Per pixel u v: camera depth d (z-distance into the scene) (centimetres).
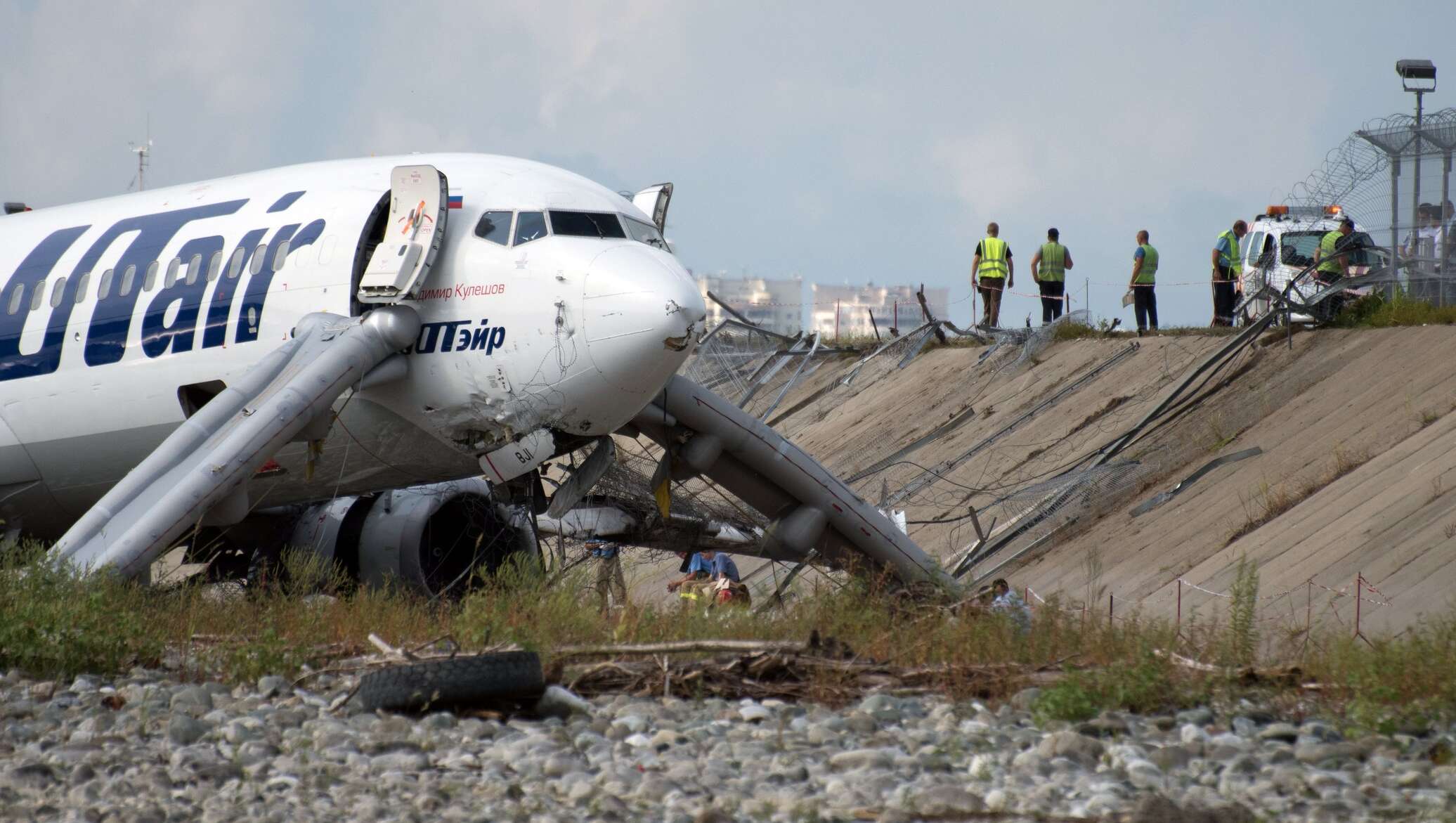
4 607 4356
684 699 3684
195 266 6762
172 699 3597
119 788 2675
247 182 7125
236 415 5878
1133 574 7056
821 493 7444
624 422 6328
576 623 4750
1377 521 6172
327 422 6094
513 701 3469
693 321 5966
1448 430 6781
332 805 2550
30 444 7150
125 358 6850
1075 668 3888
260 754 2942
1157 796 2491
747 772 2797
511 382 6119
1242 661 4084
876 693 3650
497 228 6256
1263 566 6372
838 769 2820
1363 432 7325
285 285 6469
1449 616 4850
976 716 3444
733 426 7200
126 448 7006
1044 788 2606
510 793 2608
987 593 5506
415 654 4134
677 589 7169
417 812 2473
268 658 4062
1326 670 3928
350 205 6500
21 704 3509
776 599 5781
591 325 5966
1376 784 2727
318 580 6506
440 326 6231
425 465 6688
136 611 4944
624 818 2419
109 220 7356
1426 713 3391
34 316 7156
